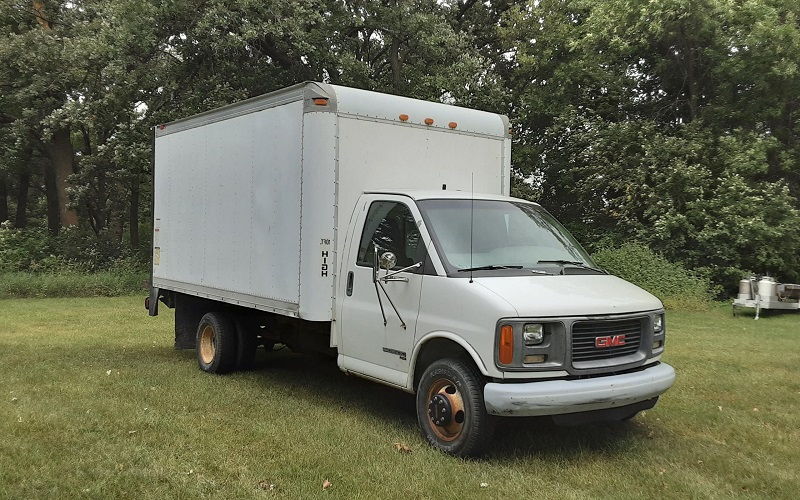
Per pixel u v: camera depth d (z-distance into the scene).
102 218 27.56
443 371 5.04
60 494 4.16
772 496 4.43
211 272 7.80
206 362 8.02
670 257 17.98
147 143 19.06
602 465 4.96
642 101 20.83
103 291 18.48
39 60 19.36
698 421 6.11
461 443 4.90
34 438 5.22
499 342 4.64
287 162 6.43
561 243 6.07
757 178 19.25
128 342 10.37
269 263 6.69
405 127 6.51
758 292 14.26
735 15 17.39
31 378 7.37
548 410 4.58
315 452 5.02
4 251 20.08
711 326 12.78
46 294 17.84
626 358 5.12
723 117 18.66
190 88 20.05
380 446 5.19
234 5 18.09
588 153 19.61
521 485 4.48
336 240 6.08
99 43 18.25
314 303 6.04
